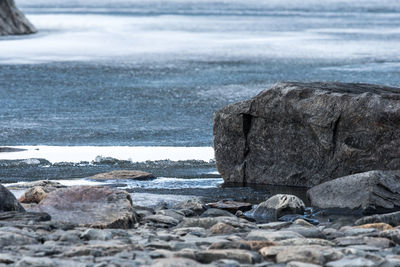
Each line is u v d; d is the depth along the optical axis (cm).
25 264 1325
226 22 14262
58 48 9125
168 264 1317
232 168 2848
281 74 6569
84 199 2061
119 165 3086
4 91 5534
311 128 2661
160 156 3262
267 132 2780
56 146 3475
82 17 15700
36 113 4528
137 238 1702
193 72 6788
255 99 2791
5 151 3344
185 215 2191
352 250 1462
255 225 1947
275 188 2697
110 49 9075
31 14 16988
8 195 2006
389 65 7169
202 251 1447
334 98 2608
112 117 4384
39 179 2784
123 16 16362
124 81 6144
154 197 2456
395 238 1708
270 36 10931
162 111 4619
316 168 2678
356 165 2575
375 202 2266
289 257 1417
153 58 8075
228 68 7094
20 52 8600
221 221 1898
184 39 10400
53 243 1572
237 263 1368
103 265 1330
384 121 2508
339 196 2344
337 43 9794
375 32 11794
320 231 1797
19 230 1672
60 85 5878
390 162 2509
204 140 3669
